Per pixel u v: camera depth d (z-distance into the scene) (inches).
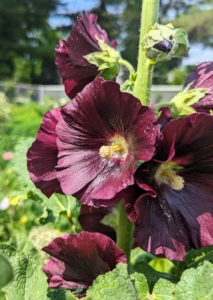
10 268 5.7
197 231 10.0
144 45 10.3
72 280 11.0
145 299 9.2
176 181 10.2
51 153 11.3
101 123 10.3
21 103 150.5
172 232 9.8
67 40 11.7
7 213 27.9
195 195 10.2
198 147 9.8
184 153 9.9
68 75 12.0
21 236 15.5
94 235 10.2
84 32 11.9
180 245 9.8
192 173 10.3
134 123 9.8
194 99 10.8
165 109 12.6
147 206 9.8
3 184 35.9
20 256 9.6
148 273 11.5
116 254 10.2
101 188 9.9
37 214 28.2
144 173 10.0
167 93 113.6
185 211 10.1
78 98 10.3
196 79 11.6
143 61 11.0
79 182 10.2
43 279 12.2
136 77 11.4
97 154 10.5
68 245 10.4
